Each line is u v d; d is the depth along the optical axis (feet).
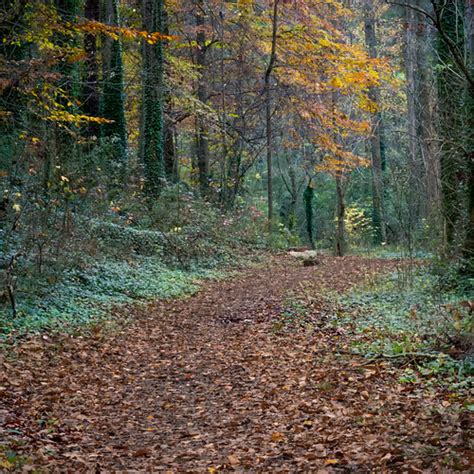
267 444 20.06
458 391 23.39
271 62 90.94
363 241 109.91
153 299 48.52
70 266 45.65
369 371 27.04
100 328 37.27
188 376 29.66
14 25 45.91
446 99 39.29
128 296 47.50
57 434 20.57
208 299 51.44
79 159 56.85
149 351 34.65
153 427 22.70
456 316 29.55
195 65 95.66
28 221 43.83
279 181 158.71
